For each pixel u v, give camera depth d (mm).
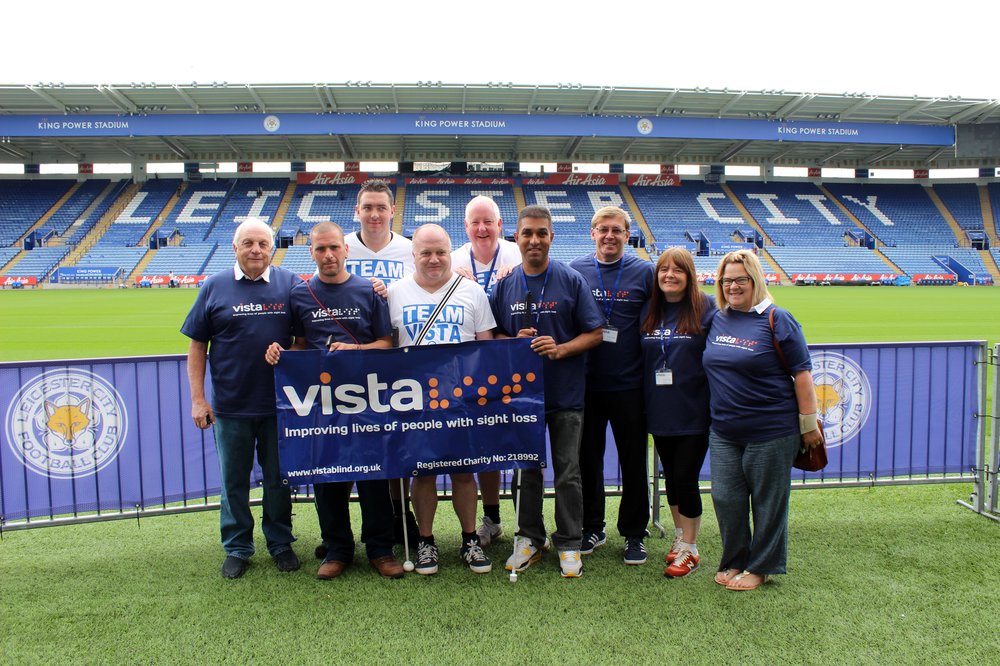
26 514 3881
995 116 33594
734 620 2959
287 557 3562
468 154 40000
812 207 40531
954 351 4484
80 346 12133
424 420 3492
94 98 30203
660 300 3641
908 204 41188
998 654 2674
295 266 32344
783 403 3240
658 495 4230
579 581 3381
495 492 3957
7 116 30656
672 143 37594
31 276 30703
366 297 3643
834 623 2924
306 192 39031
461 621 2965
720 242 36594
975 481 4371
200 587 3332
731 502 3340
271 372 3549
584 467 3844
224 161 39188
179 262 32375
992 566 3486
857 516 4281
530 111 33594
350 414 3463
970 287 31797
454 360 3490
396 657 2672
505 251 4441
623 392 3729
